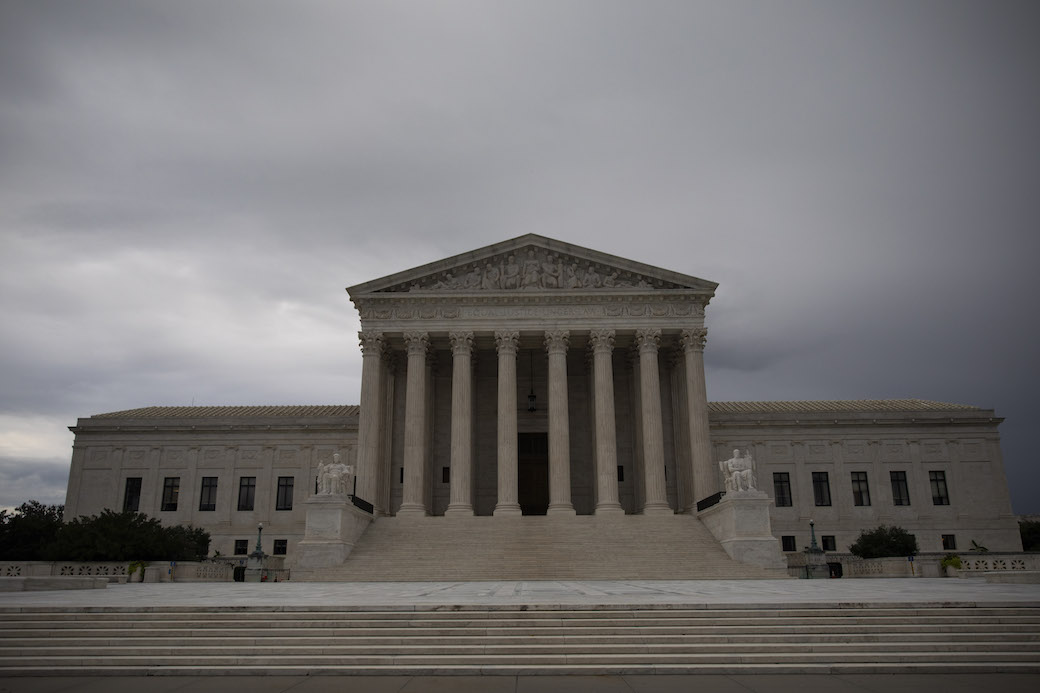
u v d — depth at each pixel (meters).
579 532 51.03
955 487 71.69
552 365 60.44
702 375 60.62
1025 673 17.00
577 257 62.81
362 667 17.47
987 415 73.38
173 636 19.72
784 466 72.00
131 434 74.00
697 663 17.62
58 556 48.59
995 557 46.97
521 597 25.95
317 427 73.44
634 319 61.59
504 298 61.50
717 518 49.81
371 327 61.47
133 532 49.44
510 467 58.28
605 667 17.27
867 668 17.16
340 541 46.38
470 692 15.38
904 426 73.00
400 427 66.06
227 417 74.12
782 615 20.50
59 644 19.27
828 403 79.88
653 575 43.97
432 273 62.38
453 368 61.44
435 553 47.22
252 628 20.06
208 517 72.00
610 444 59.19
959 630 19.39
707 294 61.81
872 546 59.41
